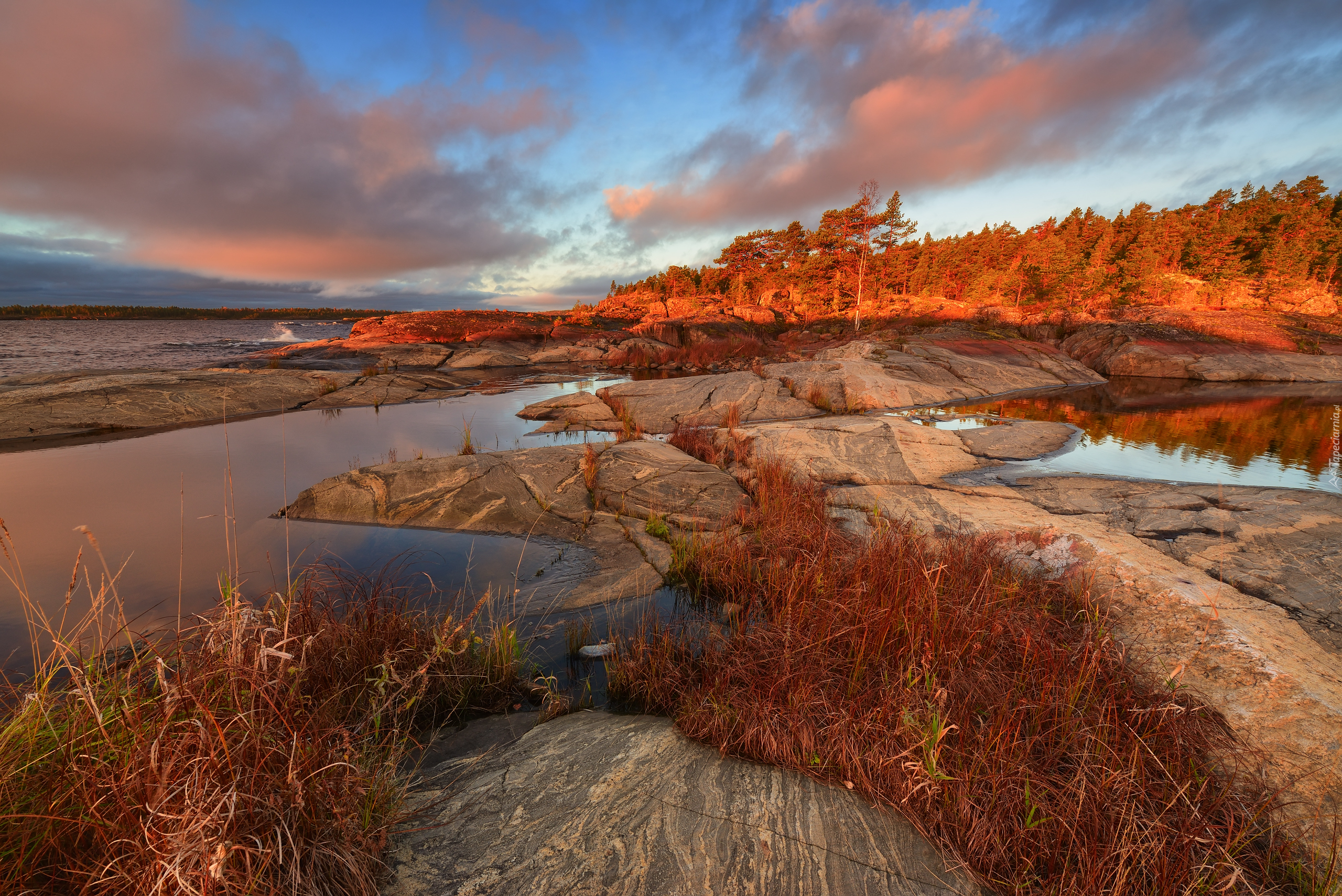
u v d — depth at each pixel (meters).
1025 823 2.67
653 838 2.70
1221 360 32.66
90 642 4.62
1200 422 17.56
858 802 2.97
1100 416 18.73
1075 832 2.58
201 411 16.98
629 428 14.77
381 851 2.54
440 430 15.47
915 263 70.75
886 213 52.59
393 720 3.63
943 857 2.64
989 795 2.85
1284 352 34.66
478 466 9.40
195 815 1.97
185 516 8.23
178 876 1.81
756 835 2.73
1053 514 8.12
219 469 10.97
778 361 37.59
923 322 44.03
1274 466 11.89
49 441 13.58
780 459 10.67
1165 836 2.52
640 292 108.88
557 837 2.70
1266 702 3.44
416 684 3.95
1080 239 74.25
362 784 2.66
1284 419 18.17
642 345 43.81
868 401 19.34
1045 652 3.80
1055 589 5.12
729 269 80.75
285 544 7.29
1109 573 5.14
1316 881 2.49
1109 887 2.42
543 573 6.64
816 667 3.92
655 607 5.71
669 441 12.99
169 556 6.78
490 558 7.03
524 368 36.78
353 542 7.42
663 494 9.01
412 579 6.38
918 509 8.17
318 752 2.51
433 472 9.05
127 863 1.99
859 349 31.45
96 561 6.62
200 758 2.12
